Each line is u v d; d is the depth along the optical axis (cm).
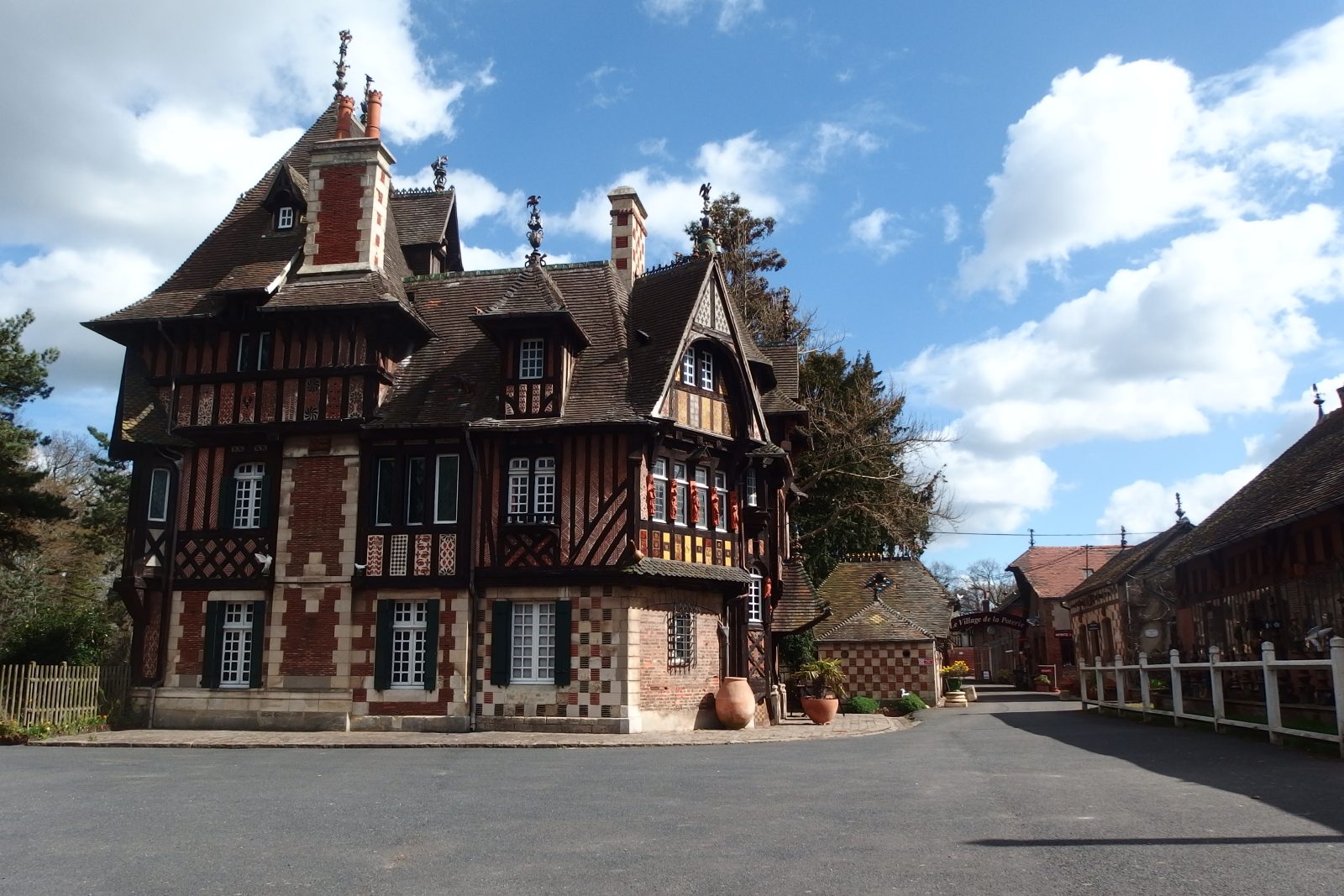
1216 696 1455
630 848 682
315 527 1988
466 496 1959
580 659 1867
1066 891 547
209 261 2259
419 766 1270
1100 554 5053
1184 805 795
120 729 1958
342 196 2172
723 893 559
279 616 1967
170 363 2112
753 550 2261
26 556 3353
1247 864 591
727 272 3794
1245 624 1866
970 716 2341
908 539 3541
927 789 938
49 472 3831
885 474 3391
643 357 2034
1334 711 1306
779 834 723
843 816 791
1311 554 1544
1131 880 565
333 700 1922
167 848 711
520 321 1962
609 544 1878
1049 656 4550
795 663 2764
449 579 1923
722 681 2041
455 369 2095
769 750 1471
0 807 911
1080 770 1056
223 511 2025
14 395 2397
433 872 623
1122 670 1947
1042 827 721
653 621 1914
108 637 2348
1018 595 5409
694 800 902
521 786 1029
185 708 1967
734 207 3944
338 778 1130
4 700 1752
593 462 1919
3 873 639
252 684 1956
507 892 574
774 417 2348
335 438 2012
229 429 2028
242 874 628
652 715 1883
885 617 3058
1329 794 825
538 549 1906
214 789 1034
